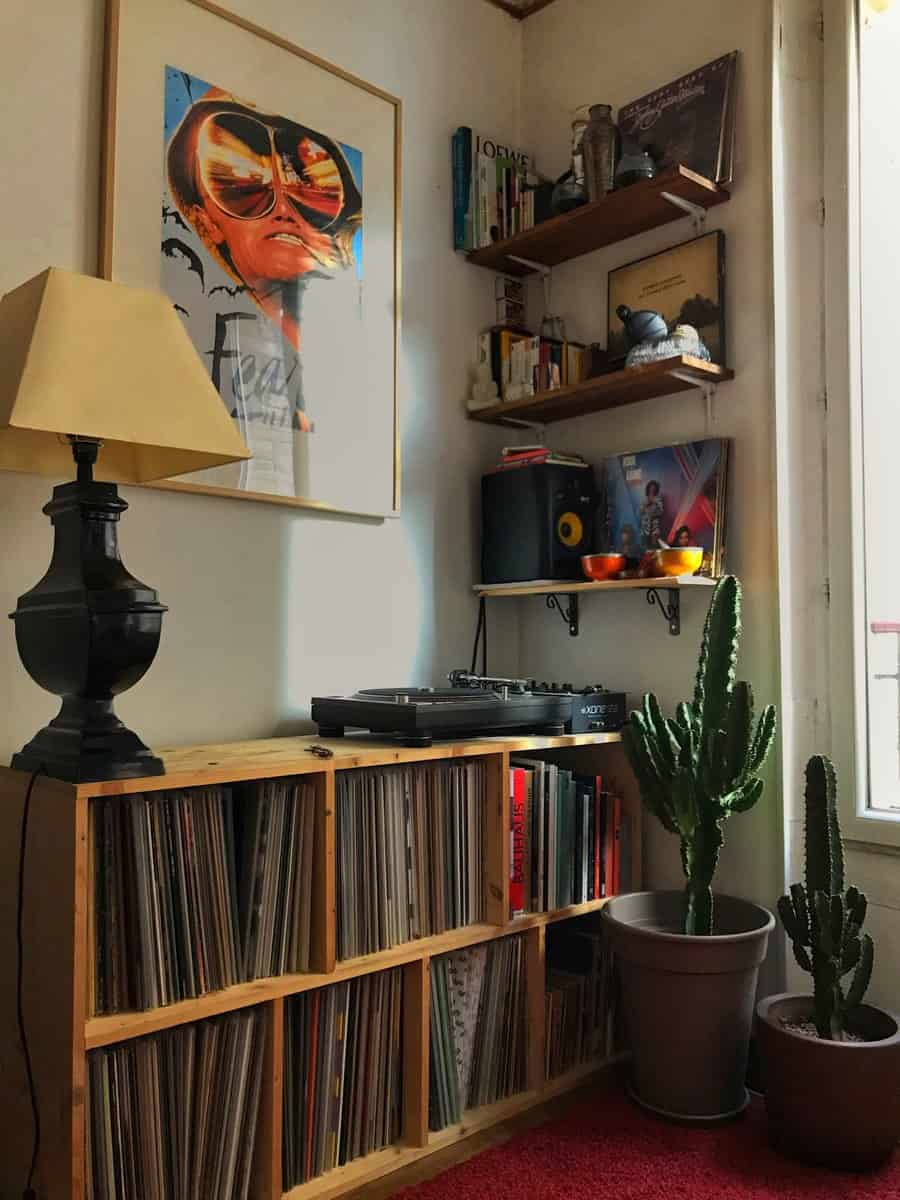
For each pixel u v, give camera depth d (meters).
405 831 1.85
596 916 2.36
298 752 1.78
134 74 1.94
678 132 2.35
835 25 2.23
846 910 1.84
